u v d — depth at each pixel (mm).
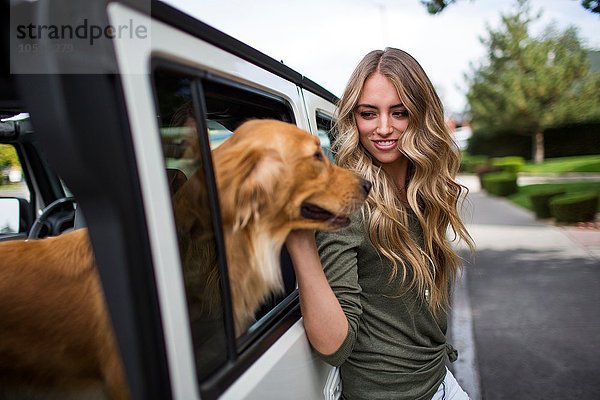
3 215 3262
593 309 5453
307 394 1400
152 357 783
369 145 1749
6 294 1155
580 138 28094
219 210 1143
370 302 1607
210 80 1170
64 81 694
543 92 25969
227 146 1397
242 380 1096
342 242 1505
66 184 739
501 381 3949
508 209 14227
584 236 9430
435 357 1695
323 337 1361
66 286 1164
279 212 1400
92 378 1166
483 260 8031
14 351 1152
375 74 1681
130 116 792
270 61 1686
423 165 1696
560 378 3949
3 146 3176
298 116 1943
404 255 1579
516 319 5285
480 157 33000
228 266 1257
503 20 26891
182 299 863
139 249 774
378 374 1614
